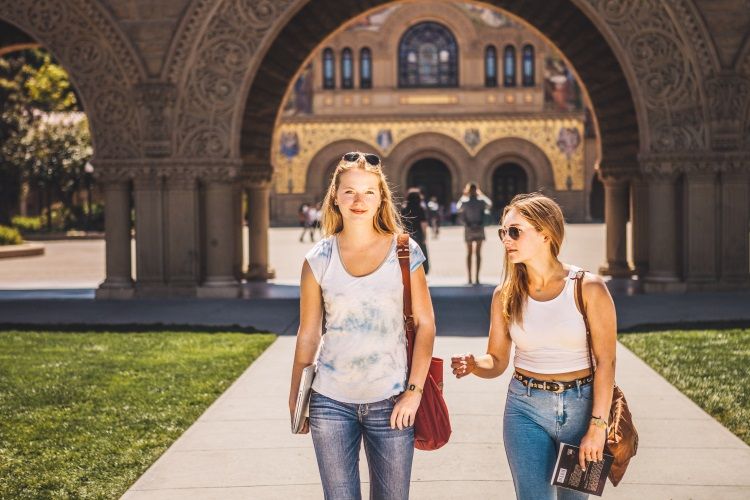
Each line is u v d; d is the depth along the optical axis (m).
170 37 17.17
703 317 14.01
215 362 10.63
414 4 57.41
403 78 58.44
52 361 10.74
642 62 16.95
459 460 6.71
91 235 46.28
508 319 4.49
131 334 12.91
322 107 58.44
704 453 6.79
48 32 17.27
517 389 4.46
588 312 4.34
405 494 4.35
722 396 8.48
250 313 15.34
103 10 17.02
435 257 29.94
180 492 6.03
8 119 46.69
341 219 4.48
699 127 16.94
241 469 6.54
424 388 4.36
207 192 17.42
